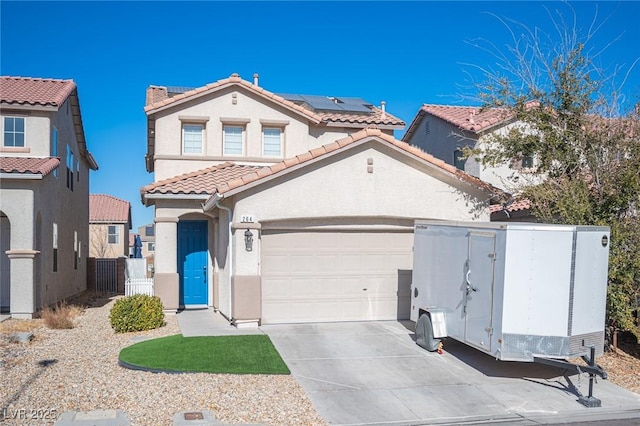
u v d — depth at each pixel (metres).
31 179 16.73
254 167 19.67
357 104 24.97
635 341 13.92
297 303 14.91
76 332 14.76
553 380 10.73
